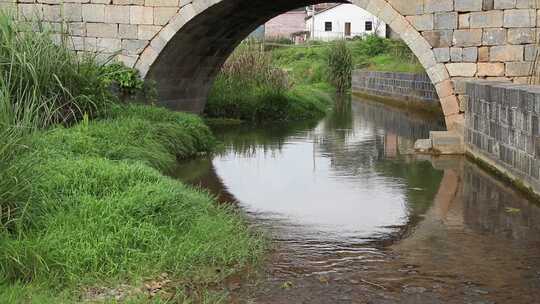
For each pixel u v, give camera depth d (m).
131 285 5.96
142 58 16.55
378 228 8.23
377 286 6.19
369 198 9.98
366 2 14.72
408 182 11.22
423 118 24.33
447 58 14.31
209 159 13.74
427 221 8.55
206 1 15.91
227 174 11.97
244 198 9.98
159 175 8.90
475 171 12.17
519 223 8.38
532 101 9.56
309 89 31.53
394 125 21.53
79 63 13.65
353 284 6.25
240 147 15.73
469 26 14.16
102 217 6.83
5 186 6.33
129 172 8.34
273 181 11.34
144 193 7.44
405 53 42.00
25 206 6.36
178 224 7.21
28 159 6.78
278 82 24.73
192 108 20.59
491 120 11.98
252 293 6.00
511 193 10.16
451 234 7.93
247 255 6.98
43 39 12.52
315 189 10.67
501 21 14.02
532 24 13.91
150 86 16.70
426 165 12.96
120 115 13.77
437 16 14.27
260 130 19.59
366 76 38.38
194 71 19.53
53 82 12.30
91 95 13.16
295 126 20.95
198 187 10.52
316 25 62.25
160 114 14.58
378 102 33.47
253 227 8.24
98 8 16.69
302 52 50.53
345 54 43.94
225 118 22.28
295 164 13.21
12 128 6.89
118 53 15.39
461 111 14.34
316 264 6.82
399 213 9.02
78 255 6.14
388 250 7.31
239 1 16.50
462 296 5.93
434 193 10.29
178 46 17.06
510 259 6.94
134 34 16.52
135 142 12.02
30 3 17.03
